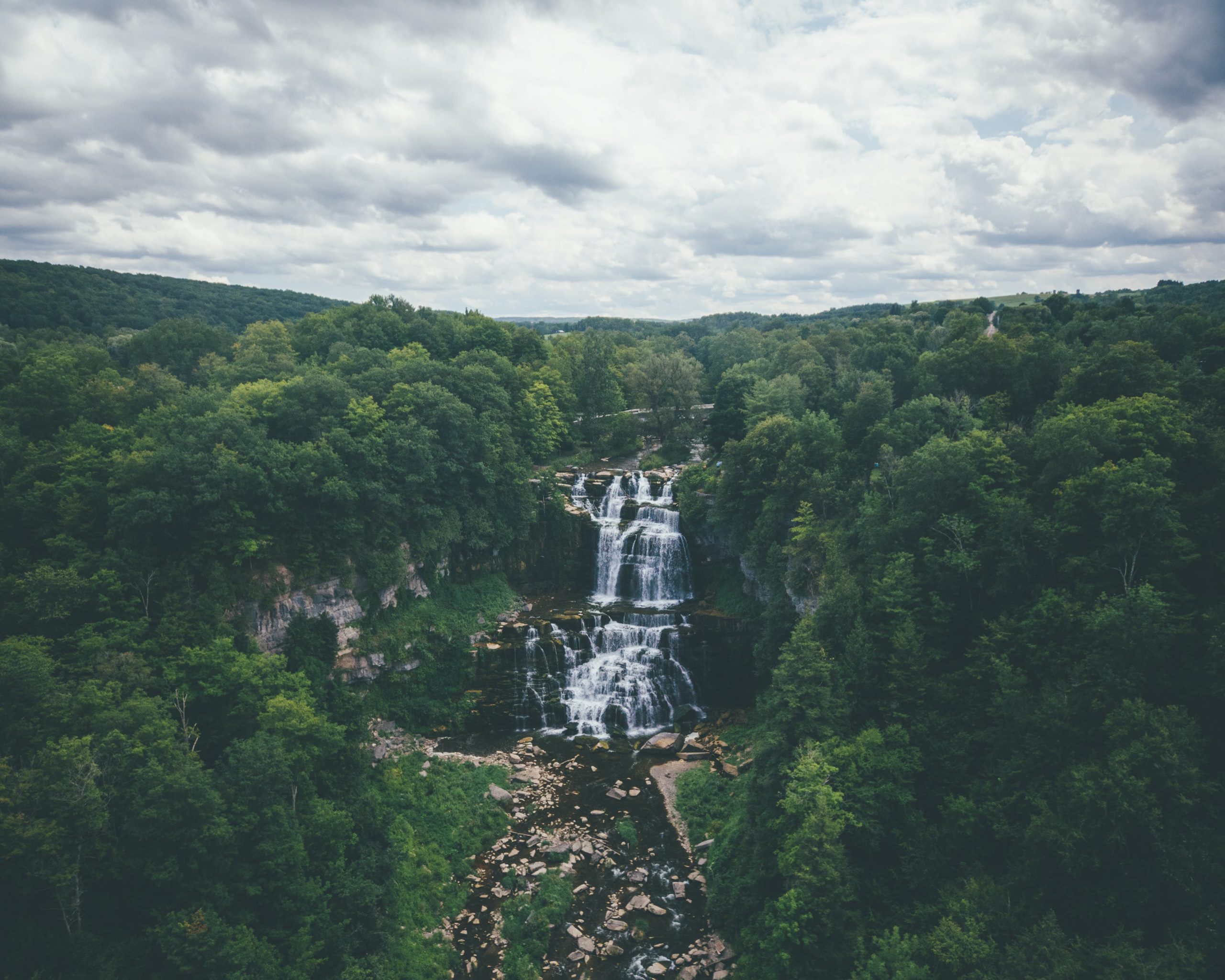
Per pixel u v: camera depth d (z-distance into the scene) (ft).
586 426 415.64
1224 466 156.04
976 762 143.74
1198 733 113.09
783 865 134.51
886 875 136.46
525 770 212.84
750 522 263.70
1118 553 145.79
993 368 272.31
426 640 245.65
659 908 158.92
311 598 217.56
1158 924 103.91
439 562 269.85
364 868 147.54
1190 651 126.11
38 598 162.30
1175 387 195.93
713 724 238.27
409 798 191.52
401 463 252.83
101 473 205.16
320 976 129.29
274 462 214.69
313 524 224.33
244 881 127.54
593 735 237.04
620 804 197.06
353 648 226.38
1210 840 102.99
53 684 136.36
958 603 173.06
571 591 308.81
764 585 252.21
